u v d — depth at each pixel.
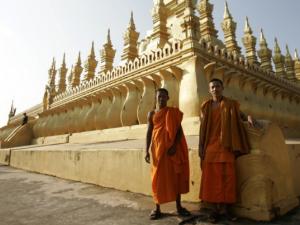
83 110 14.17
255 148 3.21
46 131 17.69
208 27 13.02
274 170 3.30
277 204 3.16
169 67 8.41
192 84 7.41
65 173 7.38
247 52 15.41
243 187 3.18
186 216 3.25
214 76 8.46
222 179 3.09
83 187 5.74
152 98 9.27
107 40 17.45
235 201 3.06
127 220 3.17
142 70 9.85
